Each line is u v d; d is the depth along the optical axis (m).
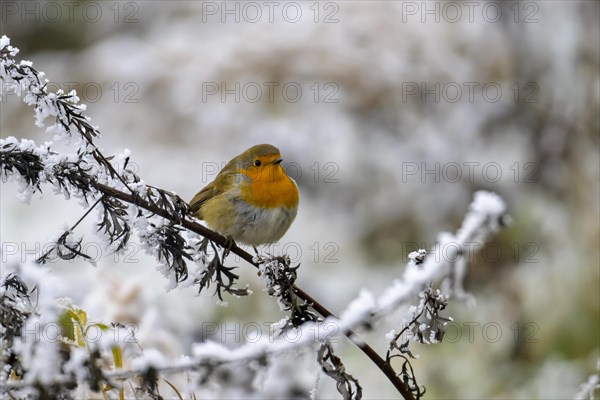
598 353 10.88
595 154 12.80
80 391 4.12
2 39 4.21
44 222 12.89
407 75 14.02
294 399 8.57
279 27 14.76
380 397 10.73
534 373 11.05
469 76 14.02
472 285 11.95
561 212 12.40
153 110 14.30
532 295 11.66
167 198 4.54
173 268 4.57
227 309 11.15
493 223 3.93
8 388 3.34
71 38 16.53
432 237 13.23
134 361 3.40
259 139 13.69
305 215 13.26
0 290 3.86
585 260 11.64
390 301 3.65
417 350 11.39
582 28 13.30
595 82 13.13
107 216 4.37
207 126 13.96
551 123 13.22
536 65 13.56
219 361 3.44
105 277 6.76
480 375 11.10
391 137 13.75
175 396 5.79
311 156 13.45
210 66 14.35
